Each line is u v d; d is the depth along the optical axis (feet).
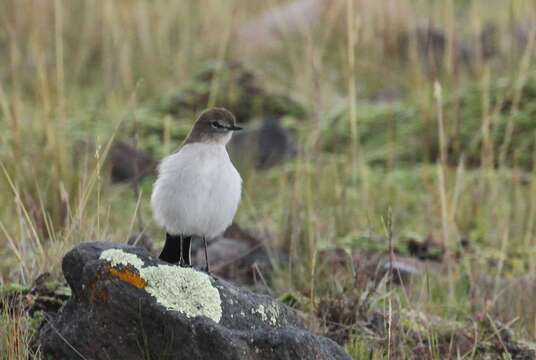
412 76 67.00
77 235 33.63
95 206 42.37
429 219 46.24
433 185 50.78
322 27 75.15
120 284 25.31
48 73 63.57
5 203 42.78
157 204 28.55
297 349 25.04
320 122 47.67
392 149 54.54
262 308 26.73
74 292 26.30
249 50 75.05
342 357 26.27
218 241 40.81
